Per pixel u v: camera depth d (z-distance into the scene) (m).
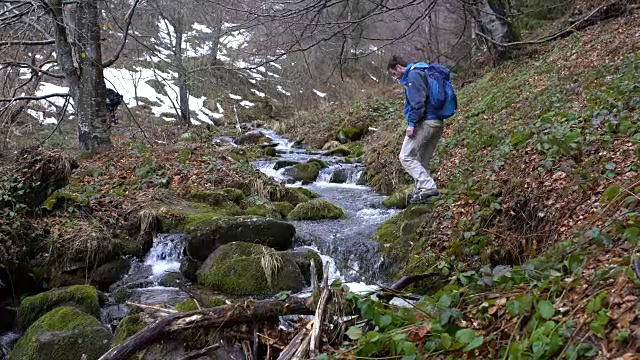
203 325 3.80
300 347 3.50
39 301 5.54
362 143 14.40
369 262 6.44
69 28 11.47
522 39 15.06
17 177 6.93
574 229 4.54
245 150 13.32
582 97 7.84
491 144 8.02
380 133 13.74
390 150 10.80
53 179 7.16
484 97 11.64
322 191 10.16
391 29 17.23
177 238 7.15
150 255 7.11
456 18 18.00
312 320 3.77
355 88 23.17
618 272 2.96
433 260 5.70
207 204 8.38
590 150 5.56
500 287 3.56
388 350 3.25
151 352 3.84
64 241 6.62
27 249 6.42
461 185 6.81
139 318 4.49
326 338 3.62
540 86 10.01
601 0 13.66
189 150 11.19
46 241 6.56
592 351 2.55
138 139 13.74
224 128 21.05
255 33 10.80
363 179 10.74
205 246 6.52
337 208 8.36
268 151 13.90
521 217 5.47
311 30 6.94
